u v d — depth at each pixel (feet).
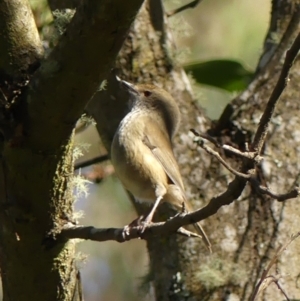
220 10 50.26
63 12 29.32
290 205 31.07
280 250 24.80
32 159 22.49
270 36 34.17
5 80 22.20
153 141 31.68
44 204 23.41
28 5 23.09
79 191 26.96
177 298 30.53
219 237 30.83
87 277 50.14
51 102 21.43
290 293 29.71
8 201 23.40
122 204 49.44
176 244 31.19
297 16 32.96
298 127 32.07
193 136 32.48
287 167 31.48
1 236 24.29
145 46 33.60
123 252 51.01
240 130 32.24
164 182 31.27
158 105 32.86
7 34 22.34
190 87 33.94
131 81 33.42
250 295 29.86
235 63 38.32
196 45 49.67
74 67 20.77
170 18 37.70
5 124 22.02
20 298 25.20
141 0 19.51
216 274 30.27
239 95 32.99
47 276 24.62
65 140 22.40
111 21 19.75
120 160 31.48
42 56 22.59
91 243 50.65
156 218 32.58
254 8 50.42
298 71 32.76
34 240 23.89
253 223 30.91
